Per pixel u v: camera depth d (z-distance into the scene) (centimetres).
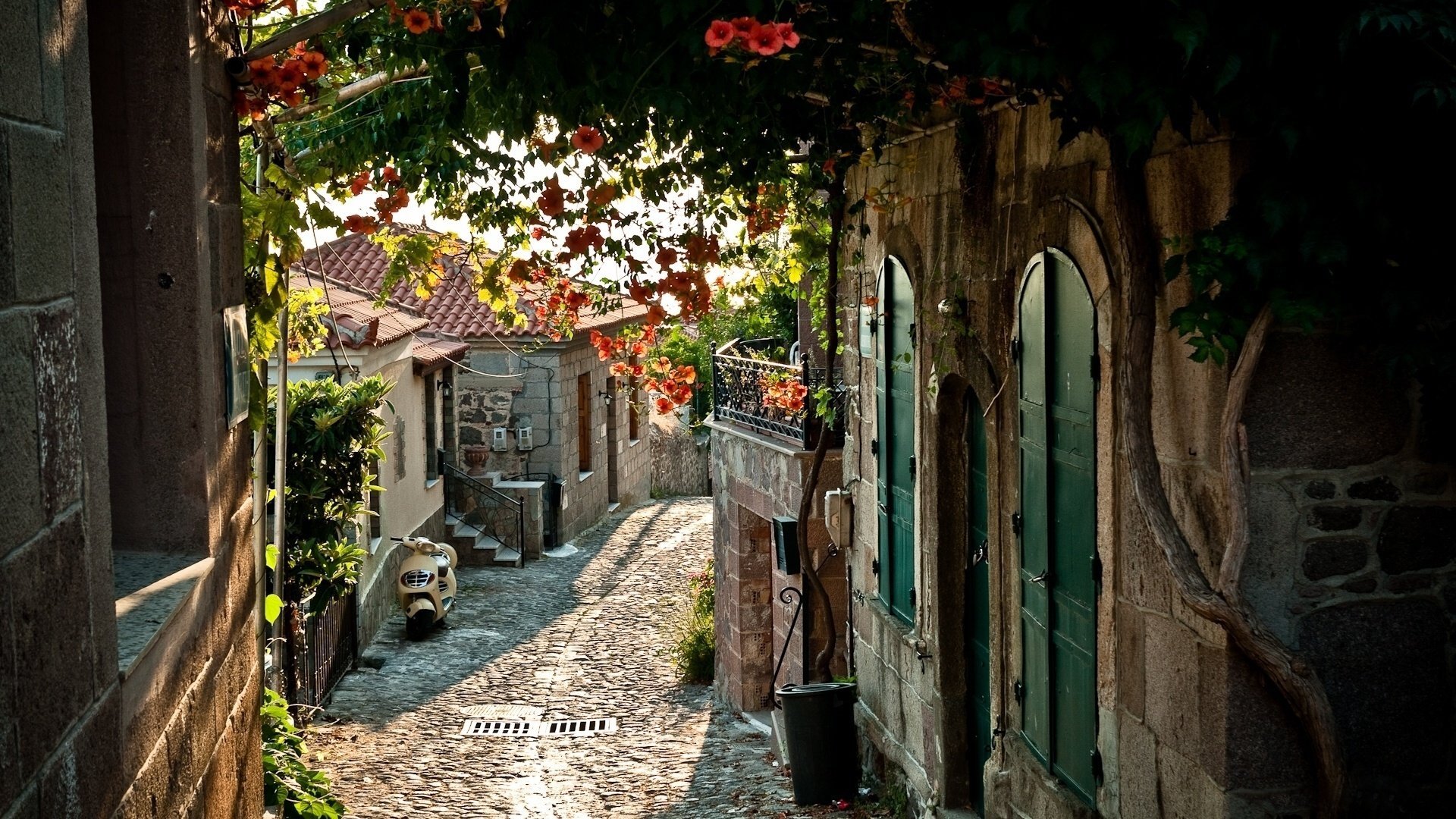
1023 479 602
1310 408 416
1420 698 428
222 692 372
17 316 212
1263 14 351
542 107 496
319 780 704
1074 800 546
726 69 447
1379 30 341
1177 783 456
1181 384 441
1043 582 574
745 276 964
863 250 884
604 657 1496
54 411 229
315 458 1080
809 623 1109
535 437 2275
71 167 245
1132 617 487
